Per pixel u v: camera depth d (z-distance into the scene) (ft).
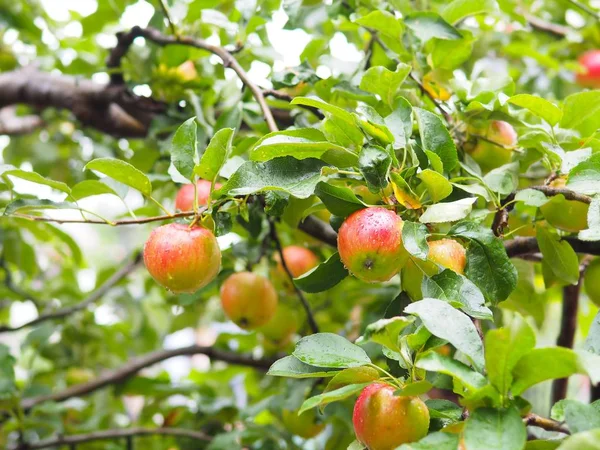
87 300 6.52
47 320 6.80
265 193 4.14
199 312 6.29
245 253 5.20
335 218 4.12
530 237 4.63
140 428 6.08
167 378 6.86
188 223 4.18
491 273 3.89
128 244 12.73
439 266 3.85
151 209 5.65
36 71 6.47
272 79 4.89
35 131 7.45
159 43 5.39
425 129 4.04
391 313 4.12
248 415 5.56
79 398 6.51
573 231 4.32
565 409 3.47
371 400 3.67
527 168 4.65
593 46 7.00
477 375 3.50
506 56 6.94
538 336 6.38
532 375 3.45
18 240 6.72
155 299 7.38
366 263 3.84
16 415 5.81
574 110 4.40
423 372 3.76
